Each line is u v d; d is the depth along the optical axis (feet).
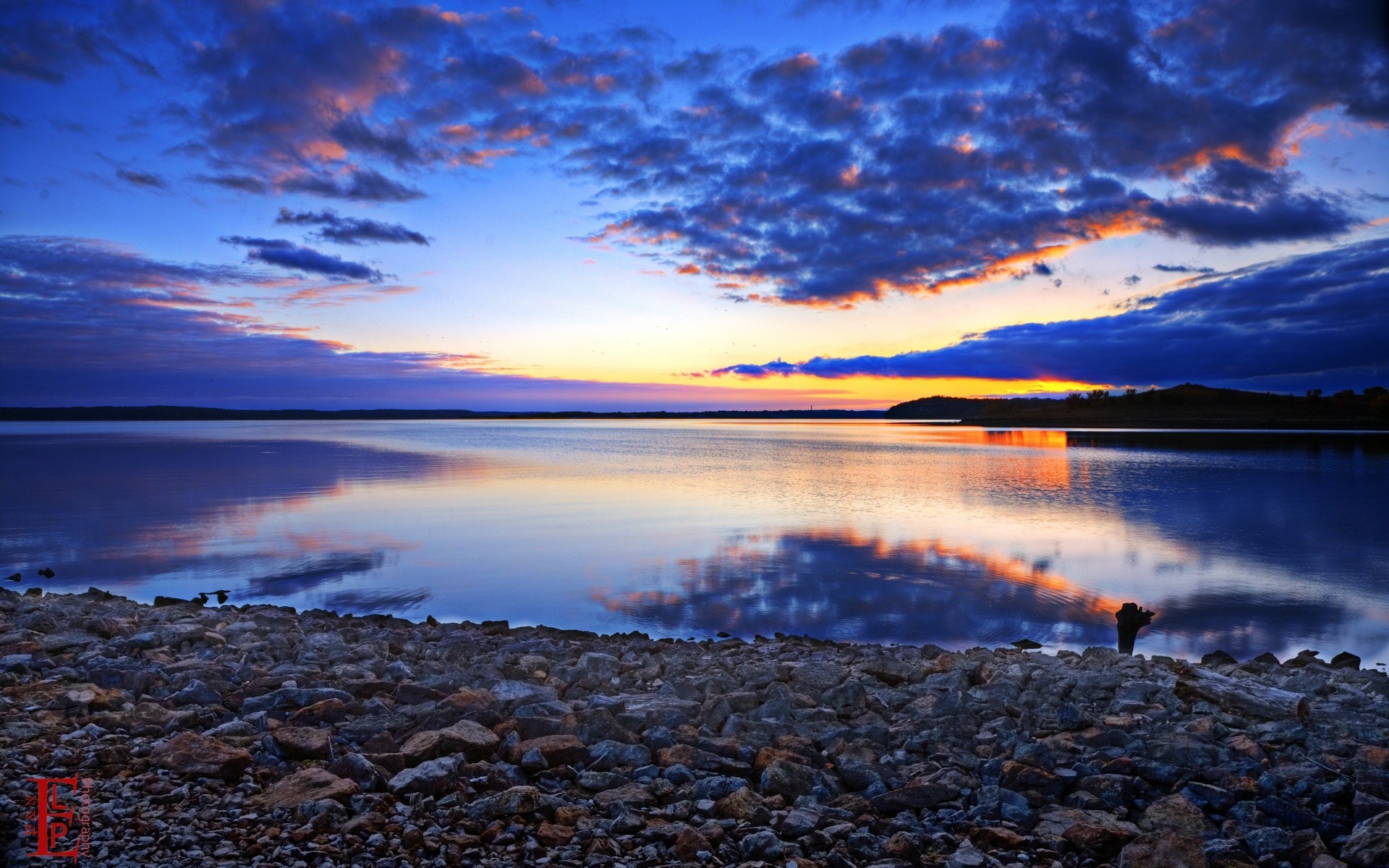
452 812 17.97
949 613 62.90
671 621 60.70
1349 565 83.56
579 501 141.49
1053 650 53.06
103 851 15.42
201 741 20.70
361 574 77.66
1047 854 17.20
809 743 24.08
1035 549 92.02
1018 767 21.04
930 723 26.08
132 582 73.51
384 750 21.95
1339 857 17.57
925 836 18.02
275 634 41.06
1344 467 230.27
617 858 16.42
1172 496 150.82
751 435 644.27
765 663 36.37
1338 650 53.88
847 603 65.67
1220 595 69.67
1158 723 26.23
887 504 137.49
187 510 124.57
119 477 186.39
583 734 24.16
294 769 20.33
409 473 205.46
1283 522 115.55
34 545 92.38
